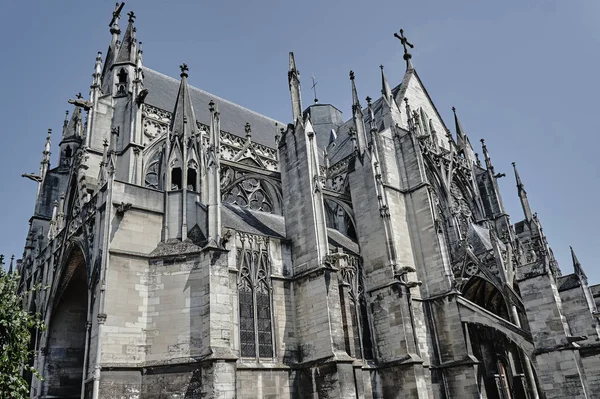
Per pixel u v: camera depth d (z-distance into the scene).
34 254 47.91
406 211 48.44
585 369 42.16
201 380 26.59
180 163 33.97
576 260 46.03
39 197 51.59
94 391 25.36
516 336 38.38
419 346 42.00
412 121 51.31
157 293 29.30
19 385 24.02
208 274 28.84
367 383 38.34
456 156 60.53
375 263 43.38
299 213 39.88
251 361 33.22
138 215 30.80
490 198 62.56
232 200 48.03
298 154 41.72
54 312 37.03
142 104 48.19
